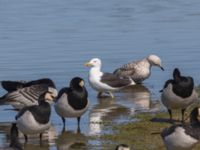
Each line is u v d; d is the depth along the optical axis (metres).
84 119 20.27
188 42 31.86
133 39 32.69
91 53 29.48
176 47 30.73
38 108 17.05
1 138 18.22
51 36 33.44
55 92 20.81
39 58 28.48
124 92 24.42
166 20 38.59
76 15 40.28
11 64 27.44
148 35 33.78
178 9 43.12
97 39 32.66
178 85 18.50
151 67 27.61
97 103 22.55
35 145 17.52
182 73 26.00
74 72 26.14
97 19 38.94
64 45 31.20
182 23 37.47
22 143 17.70
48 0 46.75
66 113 18.89
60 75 25.61
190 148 15.00
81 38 32.91
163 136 15.33
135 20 38.62
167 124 18.67
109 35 33.72
